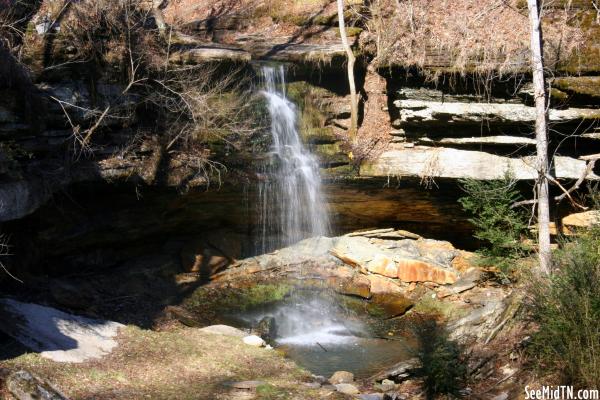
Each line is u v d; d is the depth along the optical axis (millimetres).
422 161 10836
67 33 9164
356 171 11211
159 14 11008
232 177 10836
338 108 12125
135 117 10188
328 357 8953
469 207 10453
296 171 11398
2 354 6914
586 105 10023
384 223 12016
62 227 9633
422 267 11156
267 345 8977
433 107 10531
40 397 6125
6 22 8539
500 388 7273
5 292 8758
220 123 10930
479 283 10828
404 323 10398
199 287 10875
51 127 9016
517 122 10266
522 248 10375
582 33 10406
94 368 7109
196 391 6832
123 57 9867
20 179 8148
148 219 10648
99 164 9555
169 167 10281
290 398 6746
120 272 10594
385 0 11992
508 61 10156
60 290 9164
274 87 11711
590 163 9711
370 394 7301
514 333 8125
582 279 7324
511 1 11023
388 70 10875
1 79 8180
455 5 11352
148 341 8164
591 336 6809
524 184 10672
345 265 11734
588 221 10328
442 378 7262
